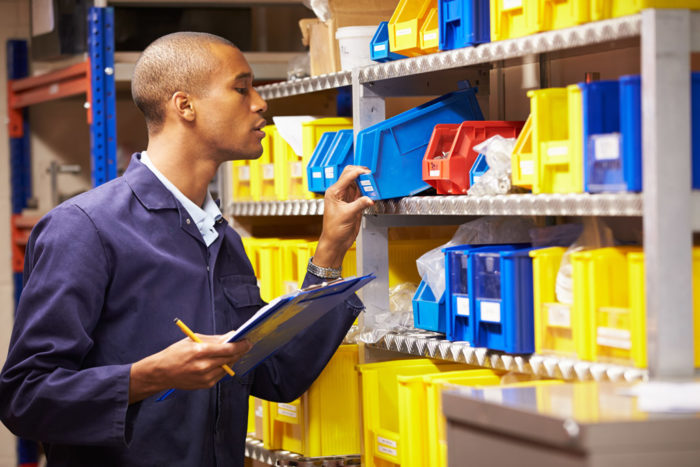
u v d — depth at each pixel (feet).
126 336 7.50
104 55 12.43
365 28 9.17
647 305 5.64
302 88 10.01
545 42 6.55
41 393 7.00
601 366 6.17
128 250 7.45
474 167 7.59
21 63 17.01
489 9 7.22
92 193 7.65
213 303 7.91
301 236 11.73
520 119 9.43
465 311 7.51
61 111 17.22
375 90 9.00
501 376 7.48
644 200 5.64
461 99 8.73
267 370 8.76
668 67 5.57
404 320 9.06
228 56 7.86
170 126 7.84
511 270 6.86
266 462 10.20
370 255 9.14
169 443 7.59
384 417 8.49
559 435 4.66
